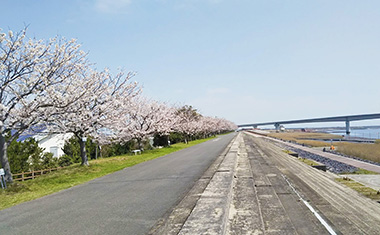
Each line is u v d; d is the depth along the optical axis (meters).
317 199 9.00
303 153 37.16
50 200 9.08
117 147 31.64
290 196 9.10
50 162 20.25
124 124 26.25
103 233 5.57
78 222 6.38
